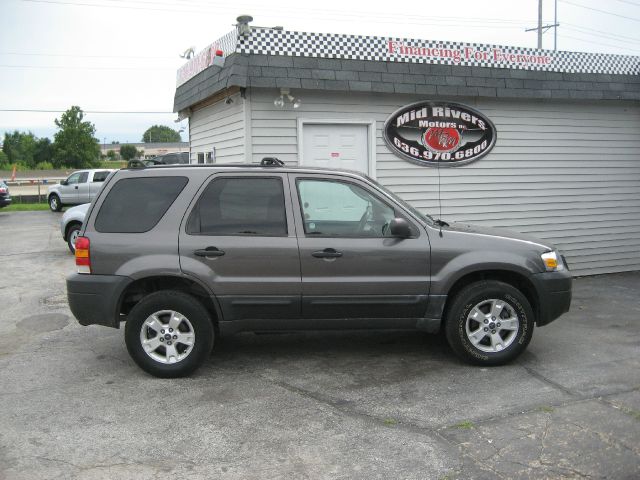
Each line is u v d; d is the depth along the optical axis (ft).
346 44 27.40
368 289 17.28
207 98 30.96
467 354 17.79
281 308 17.24
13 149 301.43
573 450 12.74
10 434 13.73
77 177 87.15
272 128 27.17
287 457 12.60
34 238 52.80
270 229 17.25
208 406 15.29
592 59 31.86
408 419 14.42
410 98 29.12
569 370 17.79
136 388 16.56
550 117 31.86
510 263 17.54
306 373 17.70
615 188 33.71
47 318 24.59
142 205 17.37
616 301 27.37
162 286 17.75
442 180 30.09
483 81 29.50
